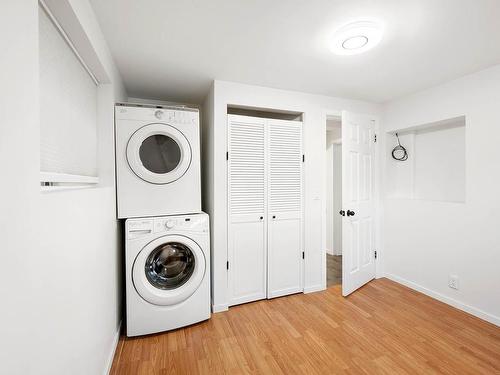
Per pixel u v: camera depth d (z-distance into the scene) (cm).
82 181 133
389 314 215
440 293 238
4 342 53
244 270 234
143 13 132
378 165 292
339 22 141
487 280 203
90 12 122
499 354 164
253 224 237
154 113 192
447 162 256
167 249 196
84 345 109
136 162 185
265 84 233
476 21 138
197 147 206
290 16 135
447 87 228
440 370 150
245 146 232
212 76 214
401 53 175
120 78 211
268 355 164
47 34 99
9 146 56
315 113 260
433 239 245
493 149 198
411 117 262
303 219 259
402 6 126
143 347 172
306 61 187
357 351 168
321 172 265
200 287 199
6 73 55
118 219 191
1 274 52
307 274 260
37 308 68
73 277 97
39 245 70
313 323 202
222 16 135
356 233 262
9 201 56
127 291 178
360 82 229
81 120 138
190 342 178
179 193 200
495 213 197
